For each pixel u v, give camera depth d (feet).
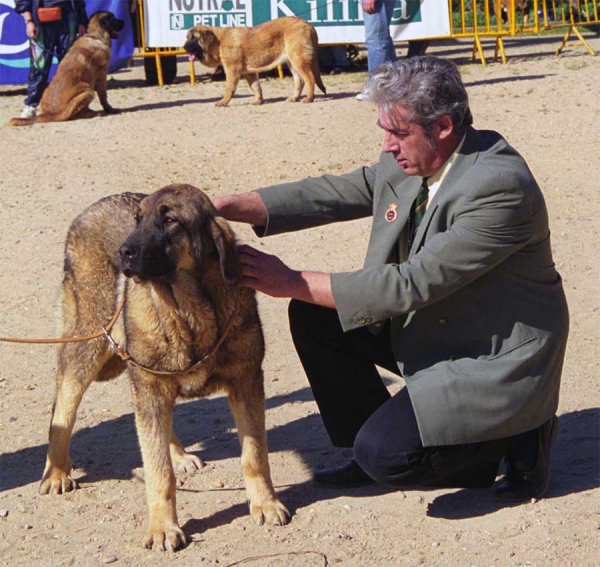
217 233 12.39
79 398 15.19
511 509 13.32
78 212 29.68
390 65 12.56
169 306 12.56
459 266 12.28
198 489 14.85
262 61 41.88
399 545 12.57
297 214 14.44
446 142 12.57
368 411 14.65
